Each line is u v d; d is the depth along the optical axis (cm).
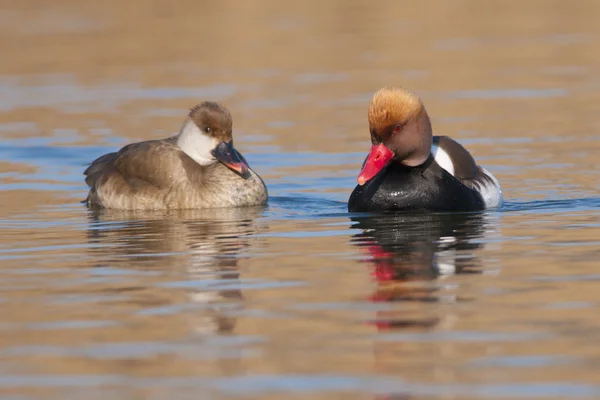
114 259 1146
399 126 1339
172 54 3017
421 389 727
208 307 935
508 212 1376
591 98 2330
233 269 1084
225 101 2392
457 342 821
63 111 2314
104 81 2678
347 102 2342
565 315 882
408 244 1184
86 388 743
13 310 939
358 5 3825
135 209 1504
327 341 831
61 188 1655
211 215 1435
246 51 3036
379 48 3036
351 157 1822
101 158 1614
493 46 3042
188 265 1106
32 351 823
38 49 3122
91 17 3669
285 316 901
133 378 761
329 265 1089
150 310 930
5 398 729
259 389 735
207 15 3650
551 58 2845
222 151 1511
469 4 3803
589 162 1725
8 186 1669
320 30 3341
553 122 2088
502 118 2147
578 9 3659
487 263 1080
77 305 952
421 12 3666
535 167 1700
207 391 733
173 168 1514
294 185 1628
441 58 2870
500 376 748
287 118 2188
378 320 881
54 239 1273
